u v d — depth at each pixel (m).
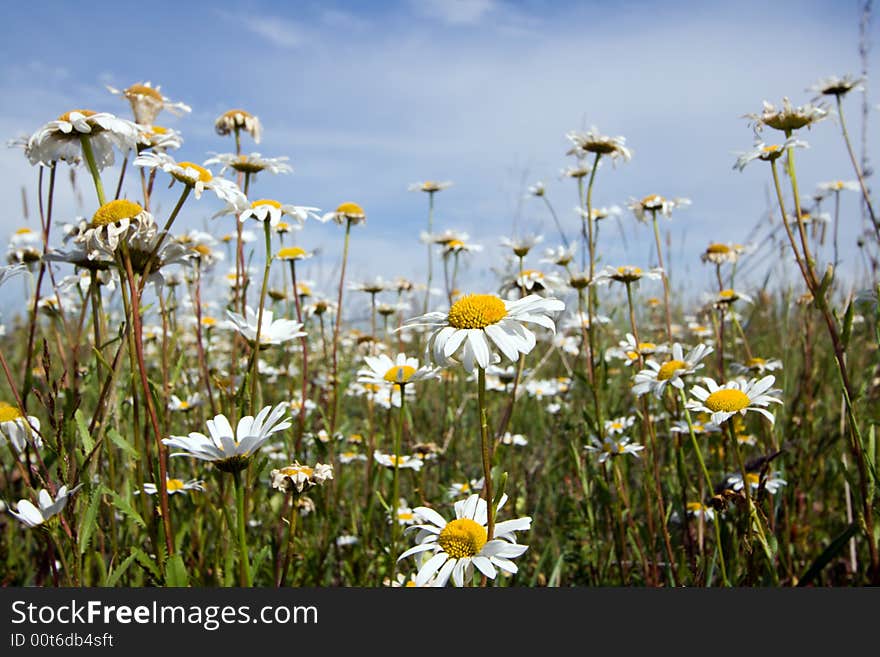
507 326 0.21
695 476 0.39
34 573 0.32
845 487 0.35
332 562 0.37
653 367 0.33
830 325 0.28
